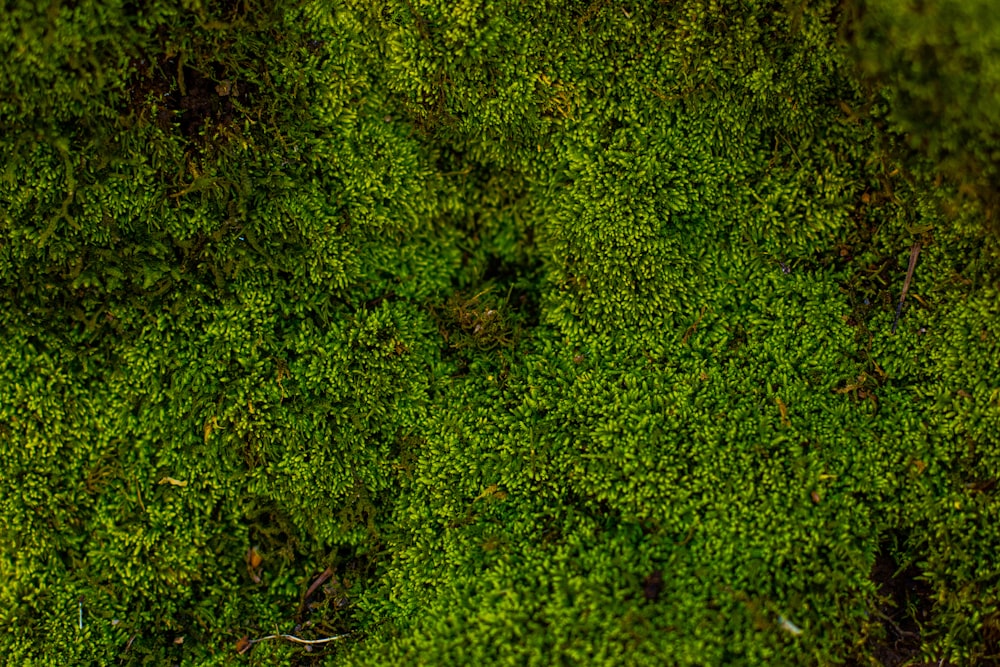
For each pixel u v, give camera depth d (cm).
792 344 274
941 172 254
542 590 258
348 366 285
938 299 267
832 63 261
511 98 278
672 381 275
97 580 274
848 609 257
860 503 263
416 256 299
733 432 266
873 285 274
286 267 280
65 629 272
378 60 277
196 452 278
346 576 286
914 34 232
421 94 282
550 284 295
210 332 277
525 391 283
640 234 277
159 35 258
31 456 272
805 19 258
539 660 249
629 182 278
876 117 261
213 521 281
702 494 262
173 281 275
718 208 279
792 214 276
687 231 280
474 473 279
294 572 284
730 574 255
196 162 271
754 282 279
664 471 265
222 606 280
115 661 275
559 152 284
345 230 288
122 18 250
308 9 269
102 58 253
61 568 275
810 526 257
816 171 272
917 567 265
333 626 281
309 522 284
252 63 269
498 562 266
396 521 285
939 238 266
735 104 272
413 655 264
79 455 276
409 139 290
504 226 306
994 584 258
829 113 268
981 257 261
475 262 306
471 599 264
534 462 273
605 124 279
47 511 274
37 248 264
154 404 277
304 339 283
